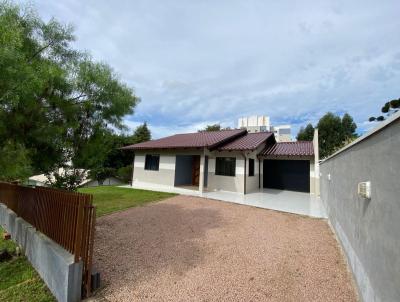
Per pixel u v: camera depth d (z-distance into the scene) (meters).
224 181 13.33
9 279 4.11
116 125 6.57
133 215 7.71
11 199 6.80
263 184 16.00
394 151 2.07
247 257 4.54
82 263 3.24
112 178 21.59
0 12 3.84
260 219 7.45
